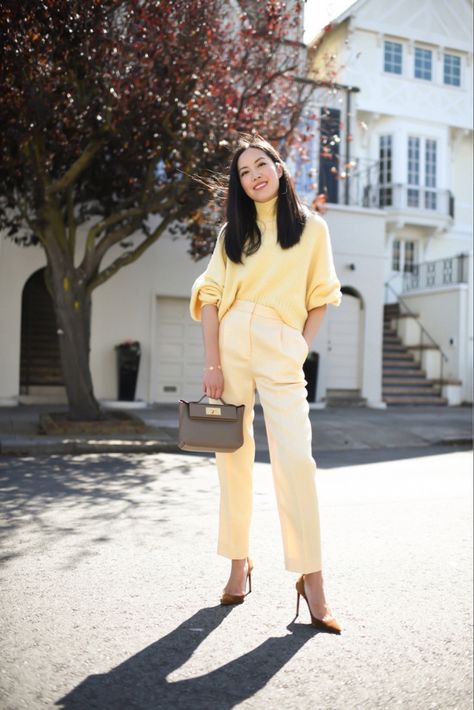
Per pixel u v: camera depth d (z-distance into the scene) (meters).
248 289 2.70
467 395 17.25
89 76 7.77
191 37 8.38
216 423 2.61
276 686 2.19
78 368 9.61
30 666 2.23
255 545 3.88
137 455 8.20
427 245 21.19
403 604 3.04
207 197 9.10
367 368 15.82
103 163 10.59
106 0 7.30
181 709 2.01
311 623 2.70
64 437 8.71
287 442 2.59
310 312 2.80
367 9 19.53
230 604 2.87
